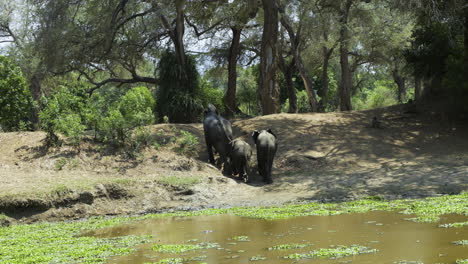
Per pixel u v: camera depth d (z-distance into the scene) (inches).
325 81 1414.9
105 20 1160.8
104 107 741.9
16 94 731.4
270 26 981.2
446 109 907.4
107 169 632.4
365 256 256.7
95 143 697.0
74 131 669.3
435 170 624.1
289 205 505.7
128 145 698.8
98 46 1200.8
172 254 296.7
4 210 497.4
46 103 706.8
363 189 567.8
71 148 668.1
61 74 1299.2
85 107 724.7
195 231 381.1
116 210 539.5
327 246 291.4
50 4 1159.0
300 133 841.5
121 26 1239.5
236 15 1208.8
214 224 410.9
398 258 246.8
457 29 920.9
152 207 554.9
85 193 534.6
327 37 1283.2
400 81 1765.5
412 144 792.3
